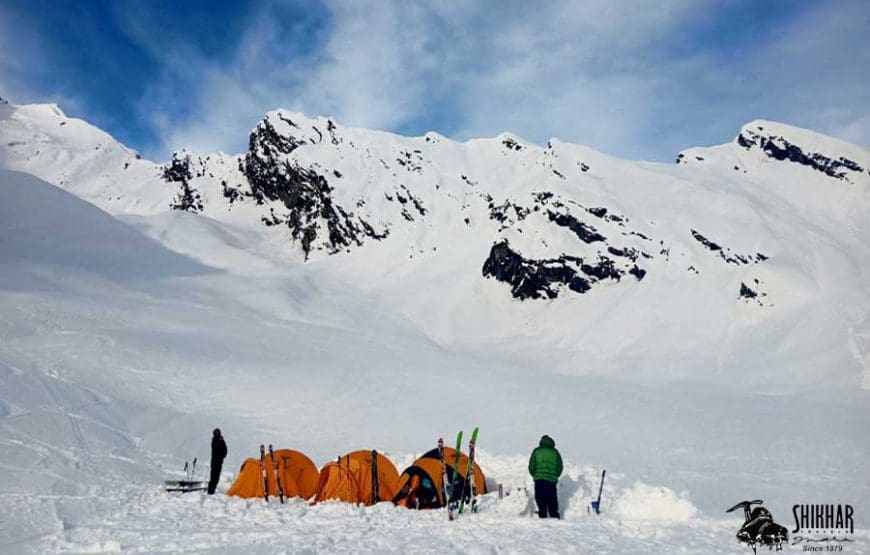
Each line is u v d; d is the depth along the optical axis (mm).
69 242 86250
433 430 28234
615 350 68250
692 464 20391
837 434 27312
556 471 10383
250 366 41594
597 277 84688
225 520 10594
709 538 8305
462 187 124938
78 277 69000
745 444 24750
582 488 11289
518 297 87438
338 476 13219
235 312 69000
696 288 76312
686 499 10570
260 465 14180
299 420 29656
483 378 45219
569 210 92875
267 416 30125
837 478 17406
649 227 89750
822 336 60344
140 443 21656
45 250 80125
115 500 12312
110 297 62469
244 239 128125
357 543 8125
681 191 98500
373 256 111750
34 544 8633
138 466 17609
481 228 111312
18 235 83000
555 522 9602
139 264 85875
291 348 50781
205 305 70688
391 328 80125
